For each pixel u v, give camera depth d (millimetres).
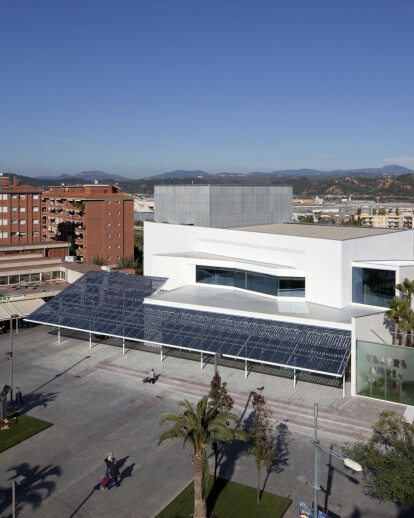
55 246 87188
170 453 32688
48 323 54562
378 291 49594
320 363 39812
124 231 119562
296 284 52781
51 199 128250
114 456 32250
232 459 32031
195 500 24906
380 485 24547
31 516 26344
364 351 40906
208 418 25359
